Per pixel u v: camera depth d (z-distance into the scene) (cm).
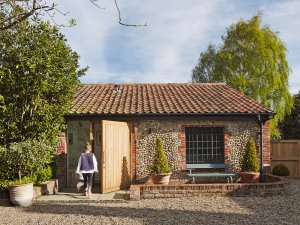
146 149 1412
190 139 1438
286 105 3112
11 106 1172
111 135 1291
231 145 1432
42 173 1220
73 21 704
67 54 1252
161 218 877
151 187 1153
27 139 1174
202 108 1425
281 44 3097
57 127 1280
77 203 1094
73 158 1430
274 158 1794
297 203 1050
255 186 1162
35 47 1176
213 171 1427
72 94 1334
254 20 3155
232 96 1659
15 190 1034
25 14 638
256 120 1434
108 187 1263
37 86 1172
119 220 862
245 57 3067
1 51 1160
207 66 3378
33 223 845
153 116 1398
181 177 1406
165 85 1942
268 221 838
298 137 3506
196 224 816
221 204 1041
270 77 3017
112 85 1909
